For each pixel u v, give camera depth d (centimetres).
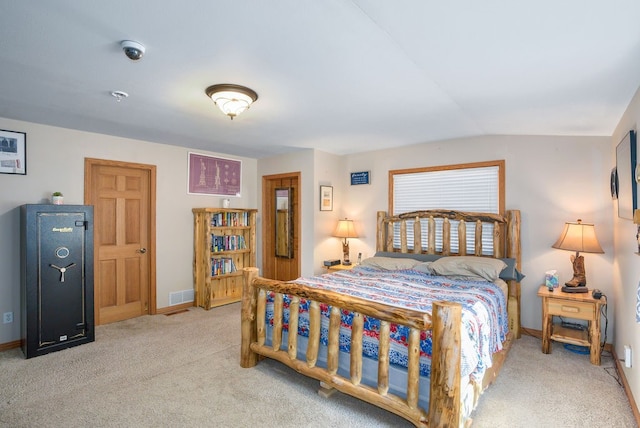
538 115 273
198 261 472
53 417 212
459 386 174
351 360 214
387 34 160
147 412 218
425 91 240
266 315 282
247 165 545
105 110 293
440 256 396
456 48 168
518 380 260
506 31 145
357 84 229
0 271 322
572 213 339
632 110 219
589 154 332
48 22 153
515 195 370
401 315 188
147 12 144
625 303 251
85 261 333
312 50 180
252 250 516
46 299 310
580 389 246
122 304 414
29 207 302
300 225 491
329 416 215
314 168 475
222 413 217
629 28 131
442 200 420
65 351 315
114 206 408
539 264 355
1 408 221
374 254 480
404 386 203
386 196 470
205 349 321
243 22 152
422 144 435
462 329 192
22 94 252
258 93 249
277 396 238
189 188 473
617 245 292
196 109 290
